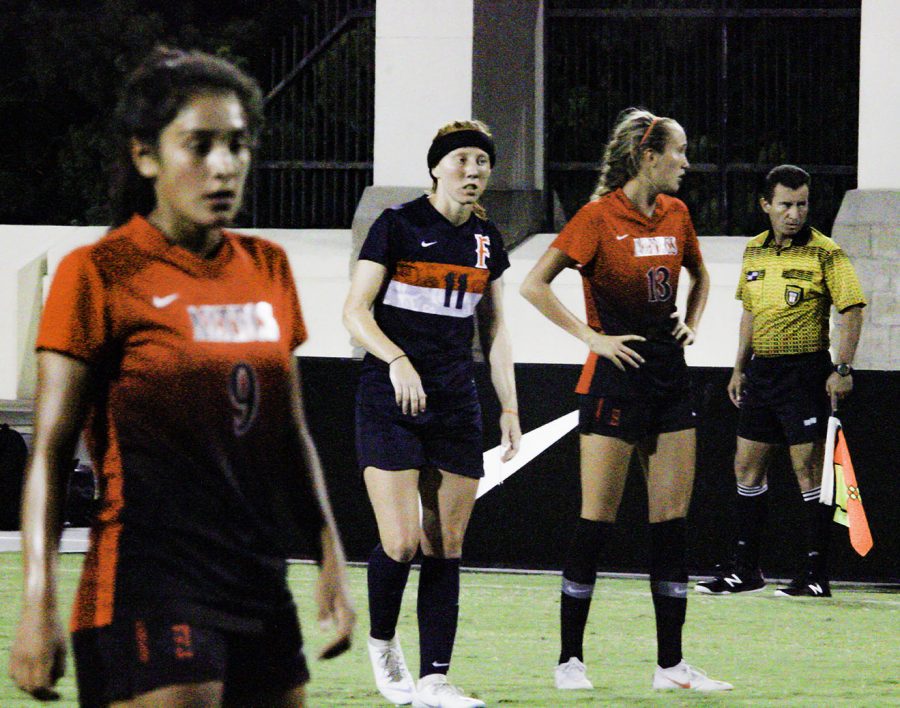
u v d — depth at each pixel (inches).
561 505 957.2
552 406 956.6
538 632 749.3
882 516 935.0
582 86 1824.6
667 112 1798.7
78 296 273.0
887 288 1448.1
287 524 995.3
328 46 1811.0
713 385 944.9
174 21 2625.5
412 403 541.0
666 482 607.5
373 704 564.4
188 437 275.6
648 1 1771.7
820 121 1722.4
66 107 2728.8
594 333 601.6
